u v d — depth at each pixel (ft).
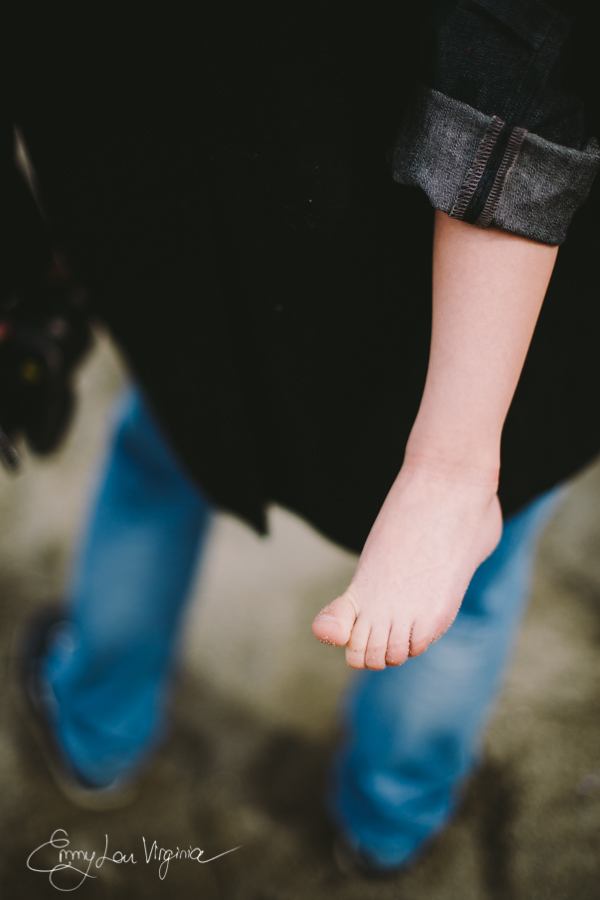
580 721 4.95
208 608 6.03
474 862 4.42
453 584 2.56
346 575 6.24
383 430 2.99
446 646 3.60
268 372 3.07
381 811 4.06
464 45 2.45
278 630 5.89
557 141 2.45
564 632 5.50
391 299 2.83
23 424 3.89
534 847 4.37
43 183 3.06
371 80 2.56
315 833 4.69
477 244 2.51
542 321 2.84
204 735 5.31
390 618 2.52
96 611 4.17
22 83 2.86
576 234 2.79
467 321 2.54
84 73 2.75
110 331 3.33
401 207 2.73
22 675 5.33
